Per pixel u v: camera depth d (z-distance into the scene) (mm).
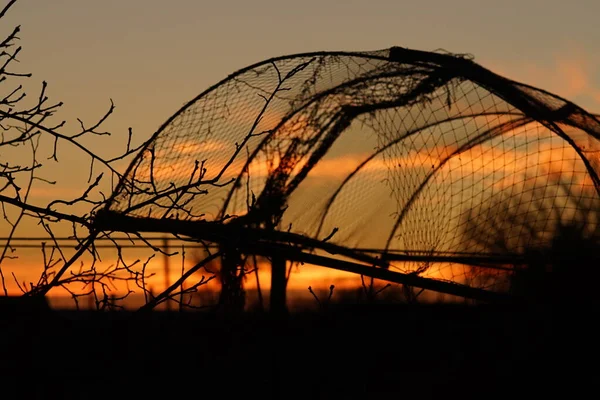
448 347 8516
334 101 10586
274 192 10414
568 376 8133
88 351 5090
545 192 10469
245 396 6734
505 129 10320
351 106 10477
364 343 8156
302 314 8398
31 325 4977
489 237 10672
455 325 8875
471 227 10727
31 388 4965
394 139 10750
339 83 10648
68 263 5039
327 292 10141
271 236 7242
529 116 9812
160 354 5852
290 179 10508
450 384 7996
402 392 7770
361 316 8414
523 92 10000
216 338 6586
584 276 9891
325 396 7430
